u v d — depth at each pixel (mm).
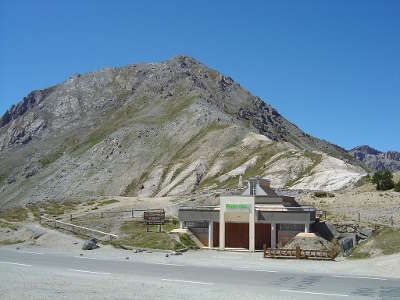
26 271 40781
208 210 65000
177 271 41375
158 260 49094
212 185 172375
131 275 38875
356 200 83562
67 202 120188
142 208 99375
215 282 35812
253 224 61750
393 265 43000
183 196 116188
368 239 56062
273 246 61688
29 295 30500
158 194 192125
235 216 63375
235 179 169125
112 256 51875
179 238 62469
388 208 76000
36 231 69312
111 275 38781
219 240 63625
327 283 35438
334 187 118188
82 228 70812
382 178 91500
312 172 142125
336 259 51031
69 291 31797
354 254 51656
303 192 98375
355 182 115250
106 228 75625
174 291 32062
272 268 43812
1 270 41312
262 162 178875
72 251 56406
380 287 33750
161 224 72625
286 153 169125
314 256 50969
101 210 98875
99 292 31484
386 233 54906
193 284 34812
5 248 60219
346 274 40031
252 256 54656
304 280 36781
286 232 62312
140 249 56312
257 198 69875
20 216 92188
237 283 35406
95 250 57000
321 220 70875
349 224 64062
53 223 77062
